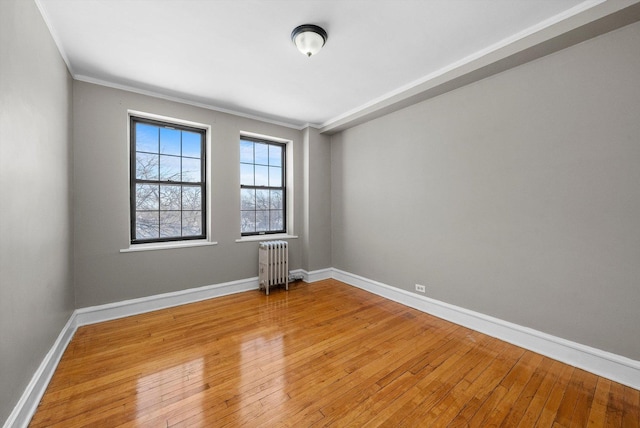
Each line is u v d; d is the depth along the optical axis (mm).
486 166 2559
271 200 4332
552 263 2168
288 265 3951
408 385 1836
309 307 3260
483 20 1966
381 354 2223
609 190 1901
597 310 1957
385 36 2148
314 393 1753
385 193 3598
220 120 3635
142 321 2828
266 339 2471
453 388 1806
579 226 2033
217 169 3611
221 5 1807
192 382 1854
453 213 2834
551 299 2174
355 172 4066
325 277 4500
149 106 3111
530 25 2025
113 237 2896
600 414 1574
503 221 2449
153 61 2502
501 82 2439
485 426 1497
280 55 2414
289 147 4410
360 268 4023
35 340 1666
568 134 2072
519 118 2330
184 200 3498
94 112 2785
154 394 1729
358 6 1826
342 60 2500
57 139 2158
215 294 3604
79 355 2174
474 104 2637
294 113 3879
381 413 1587
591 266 1982
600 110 1929
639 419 1534
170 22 1976
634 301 1812
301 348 2316
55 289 2068
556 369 2012
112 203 2891
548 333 2189
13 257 1414
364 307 3262
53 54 2062
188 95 3244
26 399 1497
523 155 2314
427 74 2770
